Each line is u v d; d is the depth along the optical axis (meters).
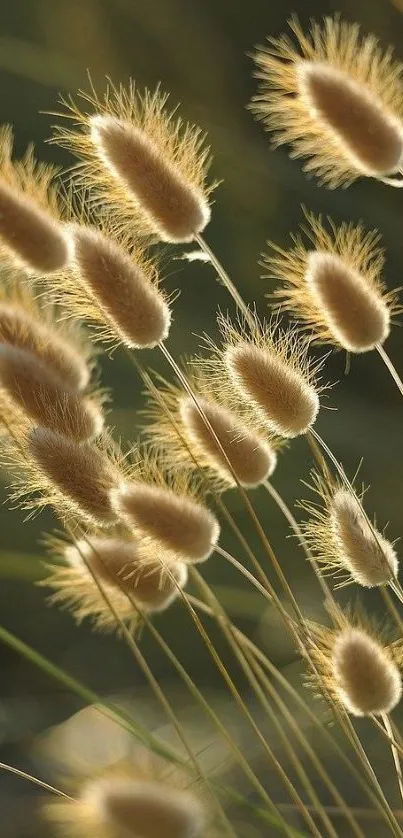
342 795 0.80
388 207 0.96
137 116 0.56
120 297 0.55
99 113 0.56
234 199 1.00
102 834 0.52
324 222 0.98
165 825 0.52
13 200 0.54
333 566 0.56
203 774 0.54
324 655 0.55
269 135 0.99
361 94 0.55
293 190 0.99
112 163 0.55
